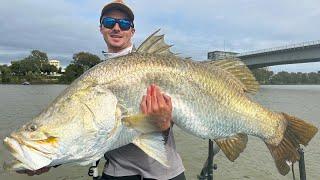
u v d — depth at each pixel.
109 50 1.04
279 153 0.95
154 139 0.79
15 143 0.72
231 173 2.47
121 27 1.01
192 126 0.84
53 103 0.76
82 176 2.37
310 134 0.93
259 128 0.91
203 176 1.31
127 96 0.79
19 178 2.28
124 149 0.94
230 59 0.90
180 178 0.96
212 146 1.27
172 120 0.83
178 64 0.84
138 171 0.93
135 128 0.77
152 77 0.81
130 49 1.03
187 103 0.83
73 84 0.78
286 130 0.95
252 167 2.56
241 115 0.89
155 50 0.85
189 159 2.75
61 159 0.74
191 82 0.83
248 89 0.92
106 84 0.78
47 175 2.39
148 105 0.77
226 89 0.87
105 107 0.76
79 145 0.75
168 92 0.81
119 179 0.94
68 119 0.75
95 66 0.80
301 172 1.19
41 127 0.73
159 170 0.93
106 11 1.02
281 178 2.38
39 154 0.72
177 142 3.20
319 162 2.69
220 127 0.87
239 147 0.90
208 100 0.85
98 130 0.76
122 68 0.80
